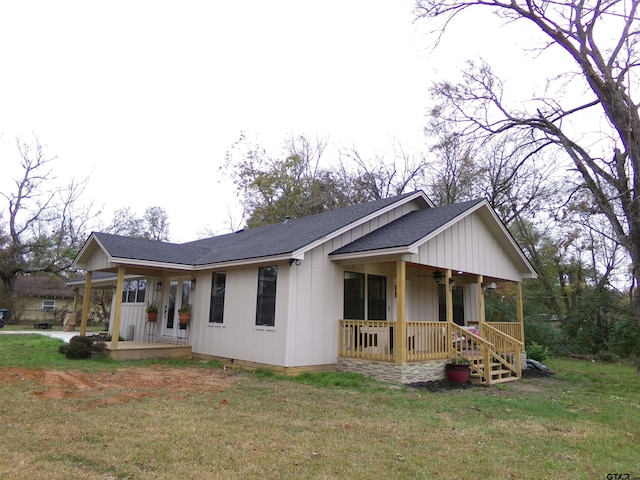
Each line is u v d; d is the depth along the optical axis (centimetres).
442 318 1439
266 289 1095
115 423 545
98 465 407
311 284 1069
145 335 1578
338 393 812
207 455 442
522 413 711
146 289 1628
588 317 2002
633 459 491
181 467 407
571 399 869
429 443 515
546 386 1038
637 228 1273
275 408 669
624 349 1827
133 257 1202
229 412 628
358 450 476
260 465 420
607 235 2092
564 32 1298
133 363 1155
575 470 444
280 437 512
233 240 1655
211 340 1246
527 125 1462
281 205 3231
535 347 1520
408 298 1338
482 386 1001
